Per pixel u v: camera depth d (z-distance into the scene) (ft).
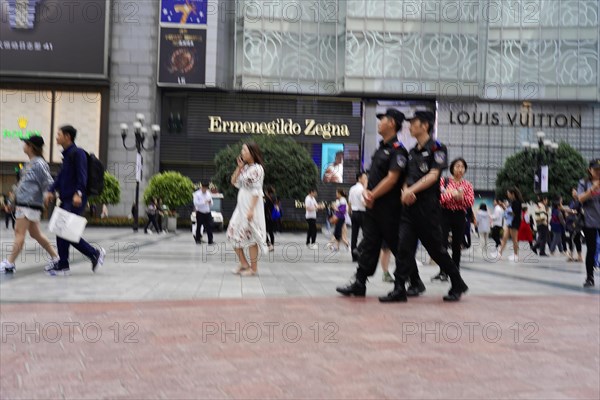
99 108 120.78
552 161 107.45
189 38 119.75
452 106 127.03
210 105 124.67
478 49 120.06
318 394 9.62
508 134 128.16
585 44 123.85
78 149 25.32
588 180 26.63
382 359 11.88
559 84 124.67
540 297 21.33
